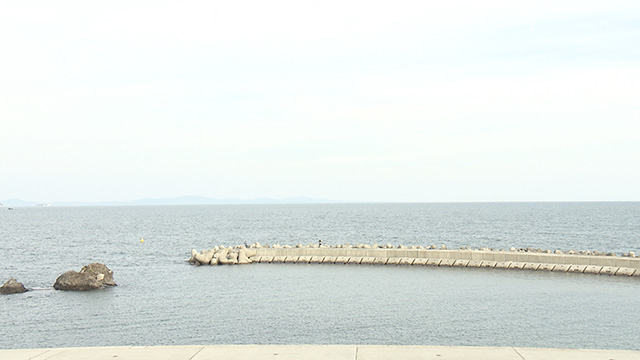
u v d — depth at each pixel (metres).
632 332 23.91
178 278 43.59
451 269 45.12
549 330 24.42
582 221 139.25
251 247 59.03
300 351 12.90
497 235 96.19
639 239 84.94
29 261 58.56
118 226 136.00
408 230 111.88
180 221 163.75
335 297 33.25
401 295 33.53
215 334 24.69
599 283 36.47
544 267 42.94
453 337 23.50
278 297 33.62
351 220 160.62
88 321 28.20
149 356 12.70
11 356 12.86
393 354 12.52
